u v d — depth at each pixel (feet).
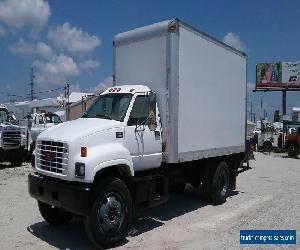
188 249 20.94
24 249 20.95
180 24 26.76
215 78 31.99
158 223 26.22
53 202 21.80
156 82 26.91
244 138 38.11
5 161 57.93
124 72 29.04
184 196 35.76
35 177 23.04
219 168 32.45
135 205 24.14
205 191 32.14
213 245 21.61
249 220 26.96
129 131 23.59
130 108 24.14
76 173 20.57
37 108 91.04
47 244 21.88
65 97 88.33
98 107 25.76
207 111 30.71
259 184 44.55
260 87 160.66
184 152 27.48
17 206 30.48
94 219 20.43
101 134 21.97
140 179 23.77
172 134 26.18
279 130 112.78
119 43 29.37
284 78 157.38
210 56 31.07
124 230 21.94
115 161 21.80
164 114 26.35
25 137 58.39
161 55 26.66
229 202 33.50
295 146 93.86
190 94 28.19
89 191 20.22
